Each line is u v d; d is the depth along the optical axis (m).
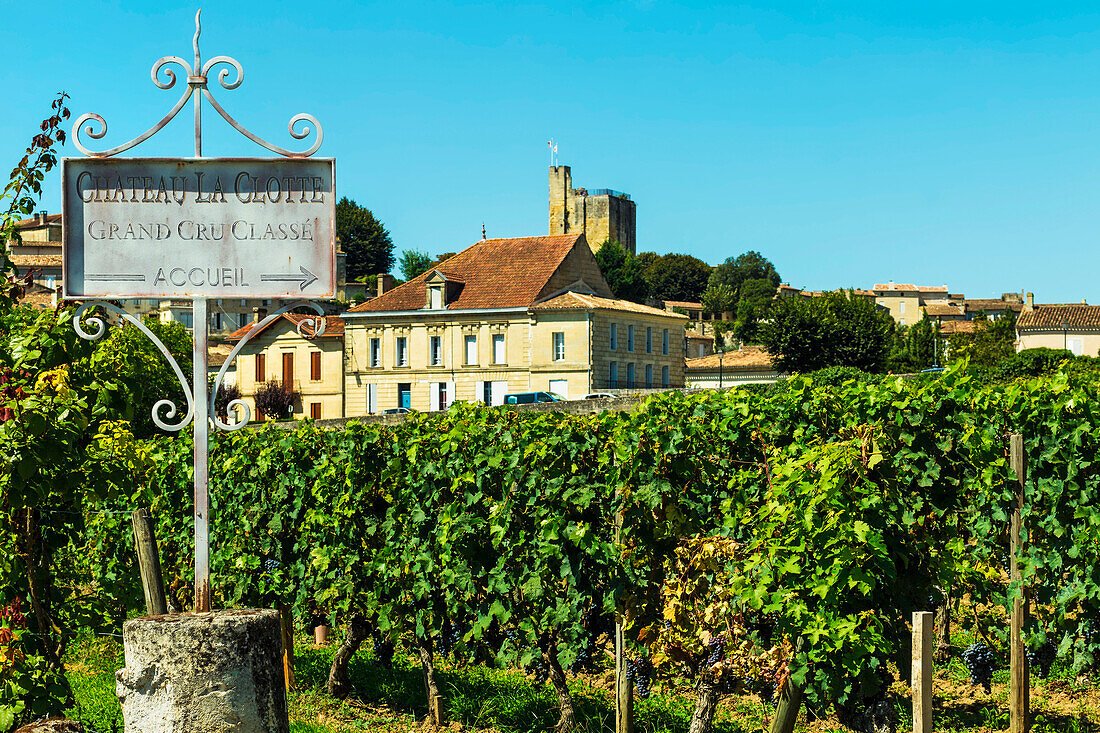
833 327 64.44
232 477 11.23
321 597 10.06
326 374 63.50
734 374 74.50
